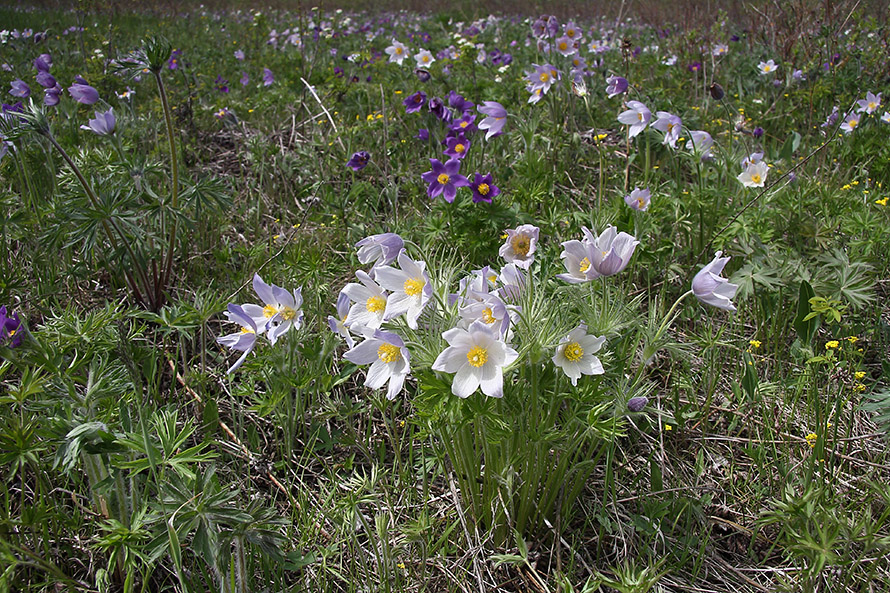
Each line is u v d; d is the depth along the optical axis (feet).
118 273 2.87
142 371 2.35
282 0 14.28
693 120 4.27
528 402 1.74
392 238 1.72
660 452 2.17
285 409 2.25
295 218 3.63
